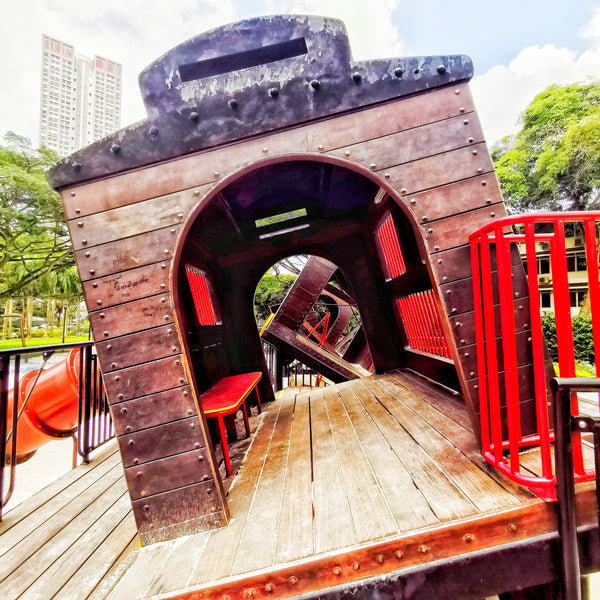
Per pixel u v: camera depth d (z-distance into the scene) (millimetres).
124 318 1983
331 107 2070
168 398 1956
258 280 4855
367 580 1439
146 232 2023
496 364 1856
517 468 1590
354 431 2928
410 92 2070
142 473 1925
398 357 5117
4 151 15148
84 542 2123
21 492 3703
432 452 2225
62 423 3488
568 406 1417
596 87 19125
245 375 3885
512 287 1872
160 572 1588
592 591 3029
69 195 2035
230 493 2213
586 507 1510
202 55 2084
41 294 21234
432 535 1465
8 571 1911
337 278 9039
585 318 12375
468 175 2047
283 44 2105
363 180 3547
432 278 2033
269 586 1437
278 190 3465
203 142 2059
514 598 1785
